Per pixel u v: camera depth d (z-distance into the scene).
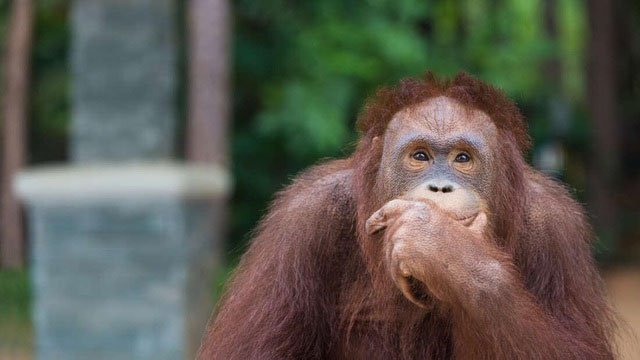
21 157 15.58
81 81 11.50
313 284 4.43
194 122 13.32
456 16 20.34
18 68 15.56
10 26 16.06
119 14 11.45
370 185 4.24
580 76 26.17
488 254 3.74
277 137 16.27
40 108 17.78
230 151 16.41
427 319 4.26
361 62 16.16
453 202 3.82
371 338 4.42
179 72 16.03
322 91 15.74
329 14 16.45
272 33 16.19
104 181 9.91
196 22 13.27
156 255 10.06
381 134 4.24
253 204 16.66
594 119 20.05
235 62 15.98
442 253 3.64
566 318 4.40
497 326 3.71
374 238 4.17
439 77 4.35
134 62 11.46
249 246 4.93
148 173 9.93
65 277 10.13
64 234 10.10
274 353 4.34
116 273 10.11
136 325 10.09
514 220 4.13
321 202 4.50
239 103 16.66
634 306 14.34
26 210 15.78
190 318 10.24
